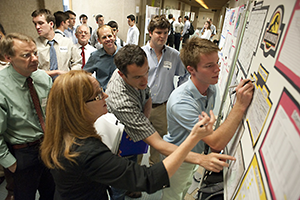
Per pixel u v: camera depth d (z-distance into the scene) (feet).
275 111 1.74
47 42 6.77
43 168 4.64
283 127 1.52
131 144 4.31
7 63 4.77
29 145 4.30
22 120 4.07
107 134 3.73
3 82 3.83
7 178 5.42
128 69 3.38
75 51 7.66
